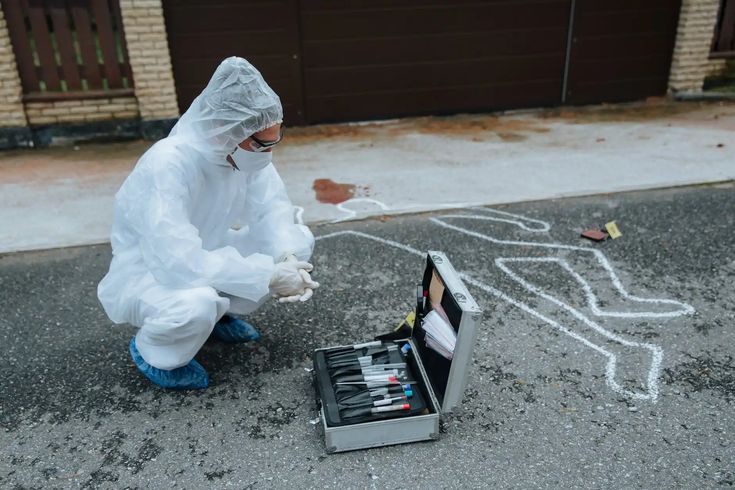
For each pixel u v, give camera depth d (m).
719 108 7.30
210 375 3.02
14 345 3.29
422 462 2.51
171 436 2.67
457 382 2.50
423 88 7.11
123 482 2.45
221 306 2.70
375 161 5.86
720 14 7.46
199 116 2.55
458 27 6.90
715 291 3.64
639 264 3.95
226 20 6.37
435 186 5.23
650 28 7.35
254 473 2.48
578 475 2.44
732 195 4.89
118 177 5.55
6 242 4.39
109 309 2.86
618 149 5.99
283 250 2.94
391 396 2.65
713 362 3.05
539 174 5.43
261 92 2.49
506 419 2.72
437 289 2.73
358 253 4.16
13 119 6.18
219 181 2.76
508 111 7.44
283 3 6.41
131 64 6.21
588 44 7.27
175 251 2.54
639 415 2.73
